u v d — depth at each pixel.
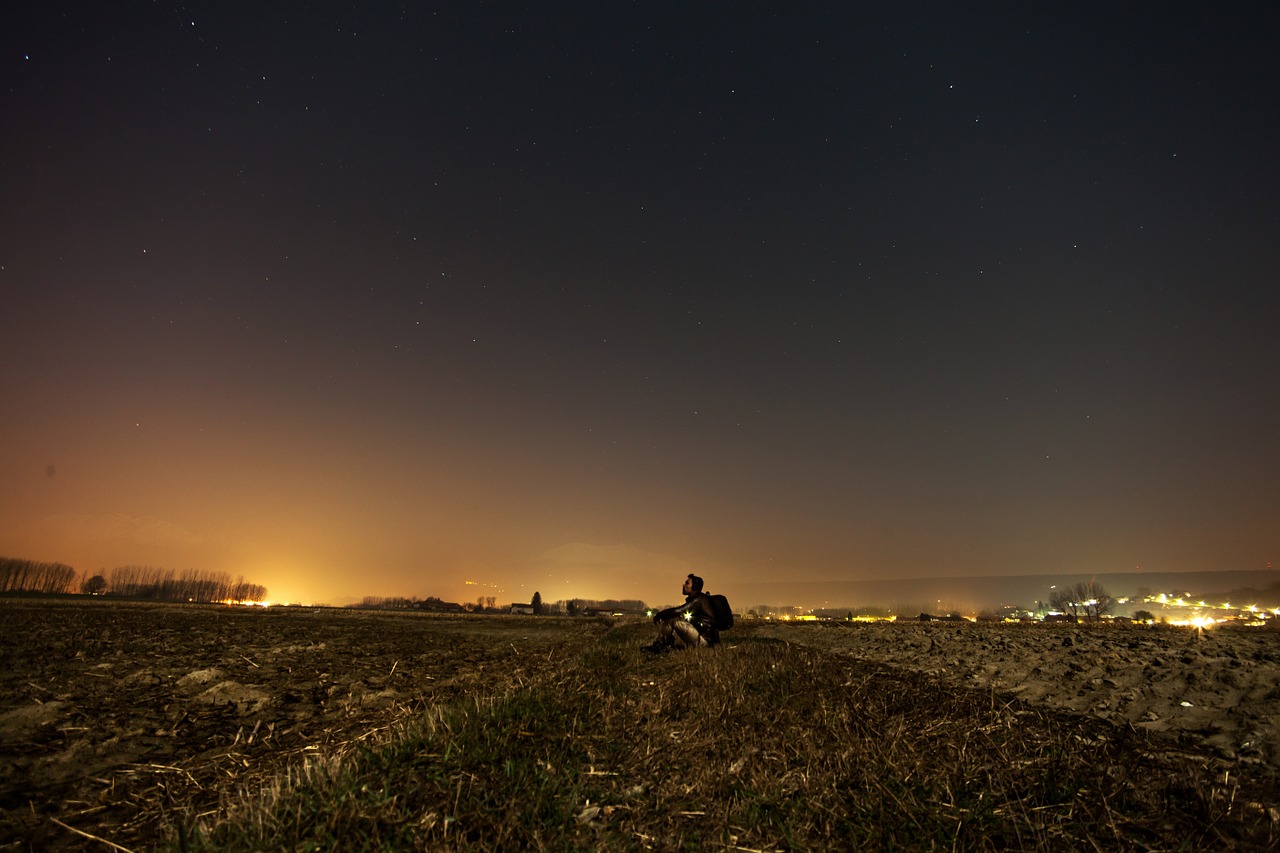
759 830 3.44
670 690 7.13
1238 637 13.06
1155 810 3.55
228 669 9.80
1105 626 19.58
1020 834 3.33
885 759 4.39
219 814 3.71
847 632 17.47
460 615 36.75
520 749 4.67
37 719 6.23
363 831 3.20
